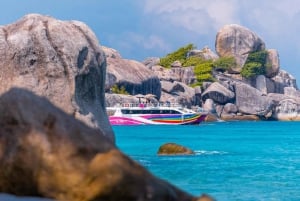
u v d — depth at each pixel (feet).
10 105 56.24
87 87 135.23
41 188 53.26
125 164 51.49
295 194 109.91
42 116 55.26
